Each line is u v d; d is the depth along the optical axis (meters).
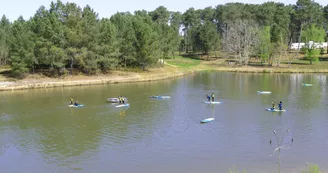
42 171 35.59
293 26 191.25
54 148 42.56
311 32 147.50
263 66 145.62
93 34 100.69
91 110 62.97
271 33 152.00
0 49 114.56
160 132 48.88
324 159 38.03
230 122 54.06
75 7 101.38
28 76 96.88
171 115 59.00
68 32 96.19
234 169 35.38
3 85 86.25
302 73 129.50
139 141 44.91
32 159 38.94
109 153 40.59
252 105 67.12
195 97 76.44
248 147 42.22
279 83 99.69
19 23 102.00
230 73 131.75
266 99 73.44
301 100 71.81
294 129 49.78
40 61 98.62
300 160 37.75
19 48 92.81
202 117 57.50
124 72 112.31
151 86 93.88
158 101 71.69
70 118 57.19
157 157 39.16
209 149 41.59
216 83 100.62
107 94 79.94
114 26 115.31
